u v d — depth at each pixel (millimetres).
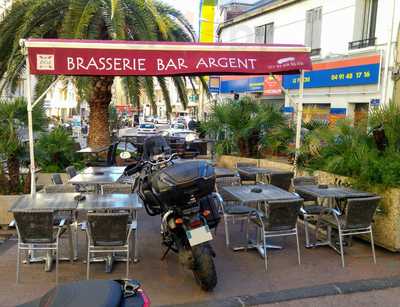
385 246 5406
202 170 4102
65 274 4715
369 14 14648
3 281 4508
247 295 4176
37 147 7758
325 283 4469
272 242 5844
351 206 4871
